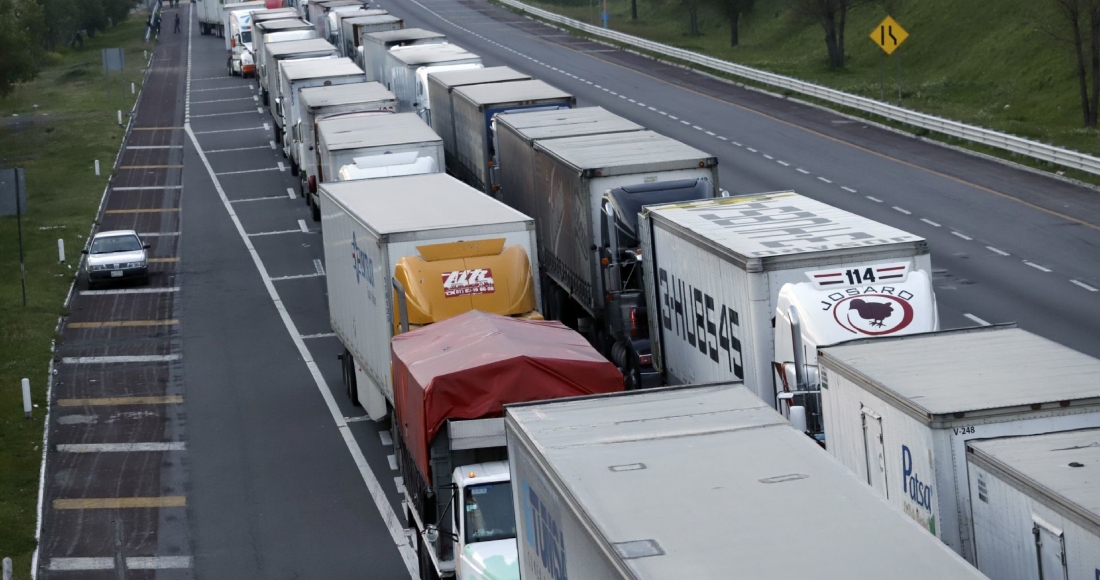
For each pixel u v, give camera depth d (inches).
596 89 6063.0
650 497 861.8
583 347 1581.0
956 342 1263.5
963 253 2965.1
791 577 721.0
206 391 2492.6
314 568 1668.3
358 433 2206.0
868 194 3634.4
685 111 5369.1
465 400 1448.1
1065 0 4963.1
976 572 717.9
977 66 6033.5
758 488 866.8
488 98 3176.7
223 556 1721.2
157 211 4377.5
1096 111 4714.6
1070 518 850.1
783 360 1486.2
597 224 2160.4
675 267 1839.3
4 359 2679.6
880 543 763.4
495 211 2017.7
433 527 1441.9
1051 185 3656.5
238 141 5669.3
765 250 1546.5
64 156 5374.0
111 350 2812.5
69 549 1765.5
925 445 1037.2
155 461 2113.7
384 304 1886.1
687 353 1822.1
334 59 4817.9
